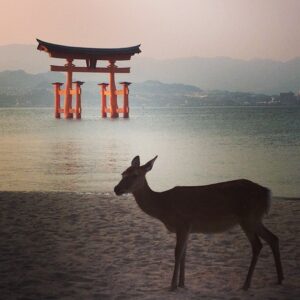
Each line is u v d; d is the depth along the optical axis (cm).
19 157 3684
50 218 1091
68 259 754
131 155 3906
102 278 656
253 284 629
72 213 1149
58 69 10244
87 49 10169
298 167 2889
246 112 19812
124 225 1010
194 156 3738
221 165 3067
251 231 591
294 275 666
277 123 10256
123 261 742
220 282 638
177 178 2461
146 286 622
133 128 9050
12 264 727
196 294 589
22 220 1070
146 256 770
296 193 1908
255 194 586
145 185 605
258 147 4556
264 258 756
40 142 5597
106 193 1517
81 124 10881
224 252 797
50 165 3047
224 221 591
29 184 2158
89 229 976
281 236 905
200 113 19512
